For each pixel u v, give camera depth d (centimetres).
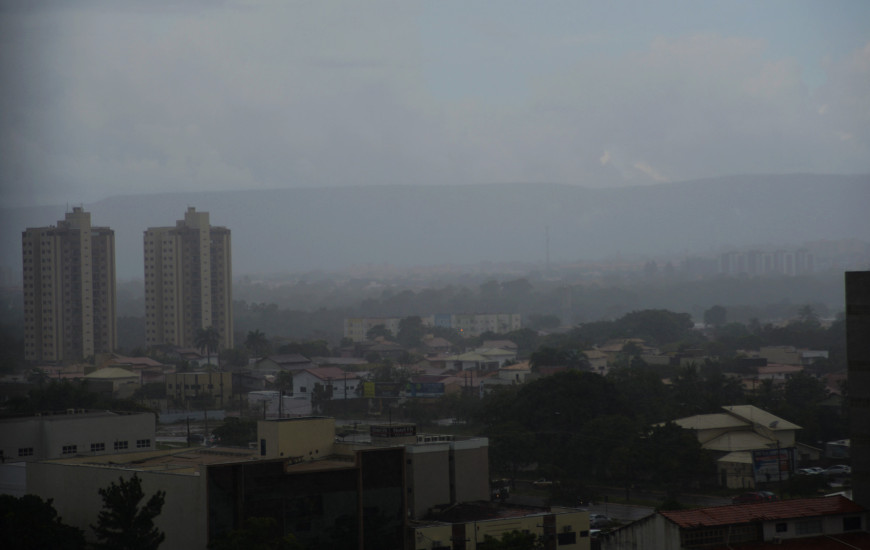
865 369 6531
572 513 8019
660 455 11444
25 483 8581
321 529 7044
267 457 7606
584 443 12244
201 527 6606
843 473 12275
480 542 7600
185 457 8388
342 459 7694
